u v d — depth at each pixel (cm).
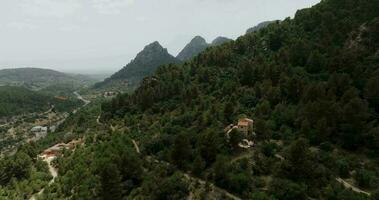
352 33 16225
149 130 14850
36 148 17250
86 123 19925
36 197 12362
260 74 16088
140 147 13575
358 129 11231
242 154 11338
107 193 10731
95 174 12138
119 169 11656
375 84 12431
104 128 17350
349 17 17450
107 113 19312
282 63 16050
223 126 13212
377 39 15275
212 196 9794
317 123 11475
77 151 14550
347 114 11444
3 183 14075
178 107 16175
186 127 14100
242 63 18338
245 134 12050
